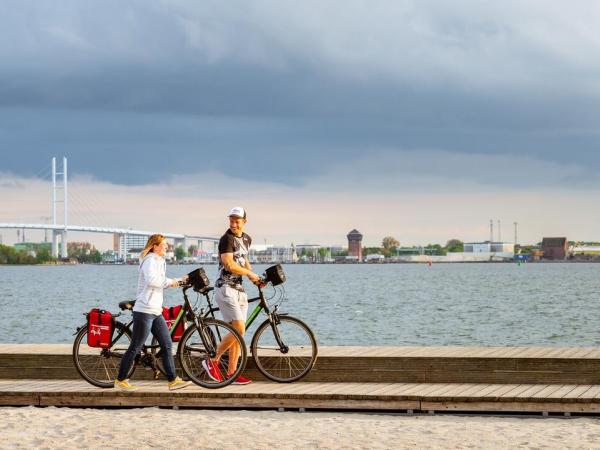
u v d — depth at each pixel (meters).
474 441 9.04
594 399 10.21
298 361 11.46
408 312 47.44
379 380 11.47
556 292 72.81
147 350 11.23
